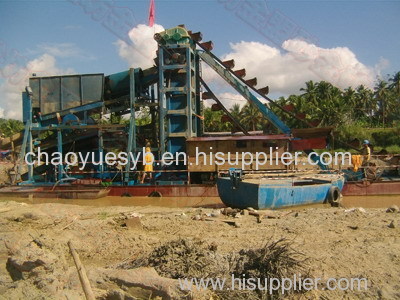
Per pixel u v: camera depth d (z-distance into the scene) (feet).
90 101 85.15
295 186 59.00
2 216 46.01
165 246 27.66
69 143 87.86
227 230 40.50
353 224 40.78
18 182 82.74
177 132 81.71
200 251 26.86
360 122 217.15
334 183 65.87
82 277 22.12
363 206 65.41
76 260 23.68
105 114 88.43
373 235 35.83
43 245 26.16
